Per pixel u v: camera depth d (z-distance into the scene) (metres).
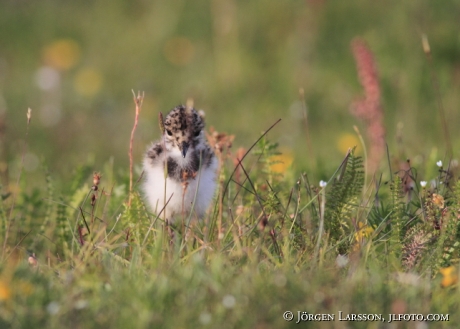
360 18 22.08
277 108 20.98
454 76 19.50
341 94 20.36
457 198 8.83
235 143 17.33
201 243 8.85
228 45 22.84
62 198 10.48
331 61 21.59
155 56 24.20
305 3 22.92
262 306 6.72
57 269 8.26
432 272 8.29
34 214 10.88
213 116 20.83
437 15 20.64
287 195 10.29
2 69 24.52
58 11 27.23
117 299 6.93
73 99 22.47
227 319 6.66
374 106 14.46
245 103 21.28
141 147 16.31
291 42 22.12
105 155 18.66
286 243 8.48
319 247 8.60
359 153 16.59
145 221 9.36
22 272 7.45
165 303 6.89
